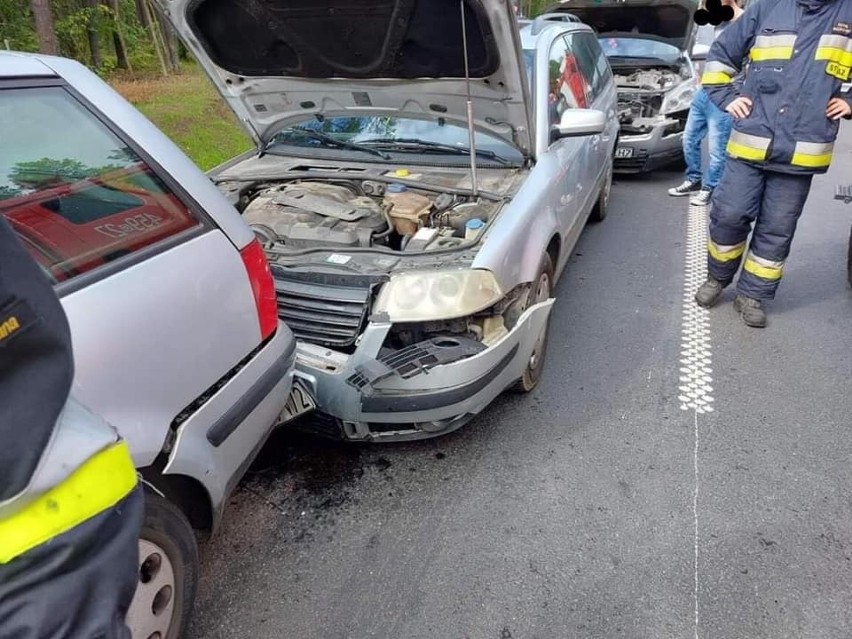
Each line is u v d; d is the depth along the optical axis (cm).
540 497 242
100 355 136
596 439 274
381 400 225
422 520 232
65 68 161
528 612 196
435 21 241
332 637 190
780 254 347
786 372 322
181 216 170
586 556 216
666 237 508
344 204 280
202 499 177
